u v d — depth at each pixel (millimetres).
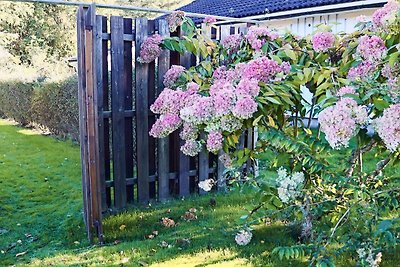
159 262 2648
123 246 2924
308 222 2541
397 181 2557
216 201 3857
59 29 16062
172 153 4055
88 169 3006
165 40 3506
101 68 3469
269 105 2053
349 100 1572
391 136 1485
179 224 3326
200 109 1916
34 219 3646
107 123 3615
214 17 3496
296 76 2229
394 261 2486
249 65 2166
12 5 14953
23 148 7023
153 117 3852
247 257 2670
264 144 2613
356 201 2043
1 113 11172
